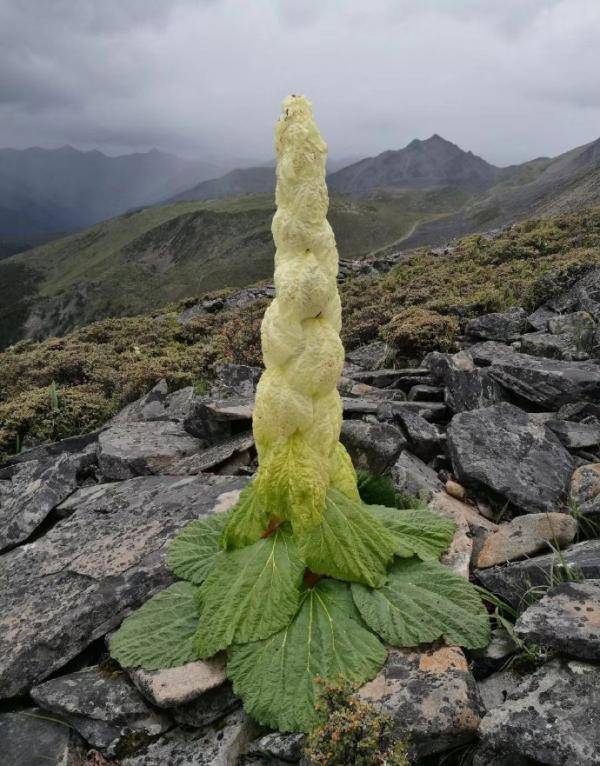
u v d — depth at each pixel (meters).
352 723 0.91
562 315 3.38
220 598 1.17
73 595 1.43
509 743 0.92
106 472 2.28
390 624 1.13
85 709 1.17
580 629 1.02
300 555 1.15
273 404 1.14
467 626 1.15
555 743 0.89
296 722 1.00
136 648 1.20
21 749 1.16
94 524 1.76
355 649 1.09
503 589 1.35
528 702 0.97
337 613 1.15
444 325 3.68
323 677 1.04
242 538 1.24
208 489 1.86
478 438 1.95
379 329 4.15
